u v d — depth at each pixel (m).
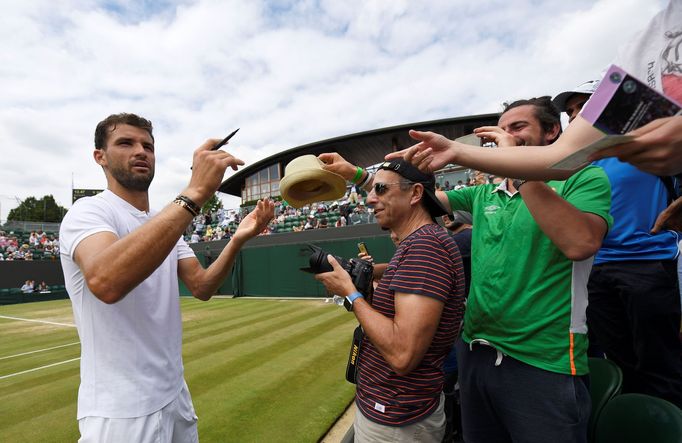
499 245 1.44
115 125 1.45
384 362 1.27
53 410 3.39
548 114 1.45
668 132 0.61
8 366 5.04
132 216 1.48
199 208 1.12
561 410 1.23
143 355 1.31
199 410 3.15
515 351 1.32
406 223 1.44
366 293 1.44
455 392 2.39
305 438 2.61
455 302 1.28
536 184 1.15
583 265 1.29
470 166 0.93
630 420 1.24
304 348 5.09
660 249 1.77
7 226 23.77
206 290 1.75
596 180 1.28
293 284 12.22
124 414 1.23
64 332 7.76
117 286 1.03
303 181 1.51
